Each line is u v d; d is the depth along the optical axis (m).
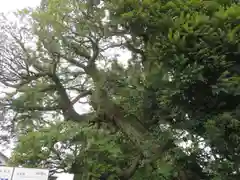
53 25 9.41
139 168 9.10
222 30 7.39
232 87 6.84
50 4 9.41
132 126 9.88
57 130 9.77
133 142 9.77
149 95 8.46
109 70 9.67
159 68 7.78
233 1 8.46
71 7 9.54
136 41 9.38
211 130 6.95
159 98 8.25
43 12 9.47
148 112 9.17
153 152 8.32
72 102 10.84
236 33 7.27
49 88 10.45
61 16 9.50
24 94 10.06
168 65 7.64
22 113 10.47
